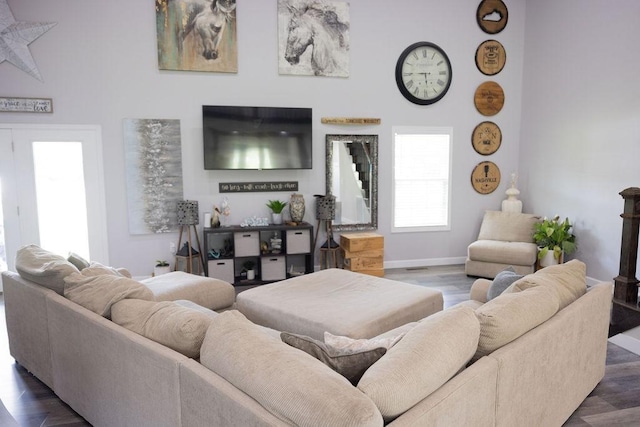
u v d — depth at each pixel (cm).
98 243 519
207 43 523
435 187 611
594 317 261
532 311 205
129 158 516
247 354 153
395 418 140
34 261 289
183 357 174
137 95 512
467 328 172
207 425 159
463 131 611
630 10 458
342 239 564
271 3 537
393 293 334
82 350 234
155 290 329
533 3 596
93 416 237
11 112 482
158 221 530
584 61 518
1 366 321
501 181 633
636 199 354
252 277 532
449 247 625
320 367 144
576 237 539
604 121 494
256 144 536
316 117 562
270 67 544
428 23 584
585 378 260
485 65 606
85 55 496
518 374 187
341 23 556
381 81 578
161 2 507
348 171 578
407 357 150
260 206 557
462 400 155
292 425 129
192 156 532
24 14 477
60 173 502
